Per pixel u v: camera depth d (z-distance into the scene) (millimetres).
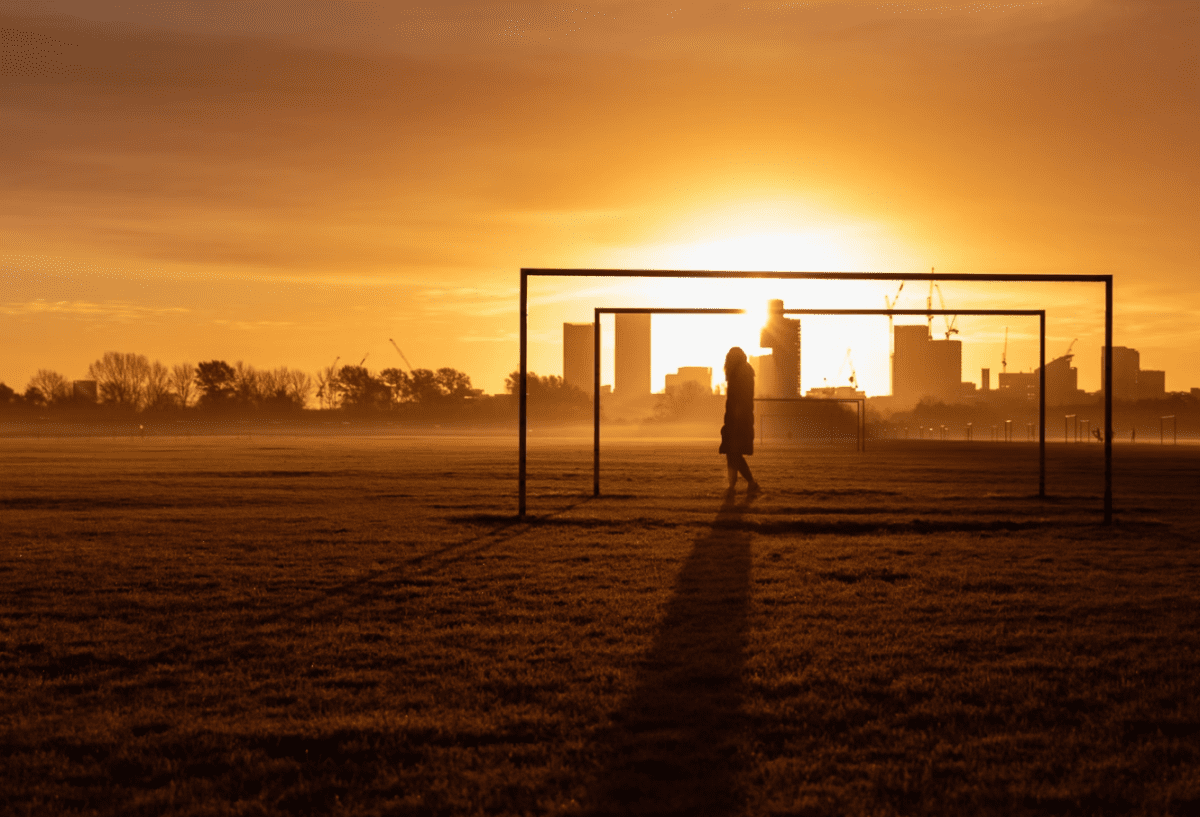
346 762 4301
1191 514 14172
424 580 8617
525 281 13766
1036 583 8438
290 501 16500
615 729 4684
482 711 4984
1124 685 5340
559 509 14969
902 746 4484
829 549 10555
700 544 10984
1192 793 3941
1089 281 13062
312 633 6637
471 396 183875
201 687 5398
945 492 18094
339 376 179125
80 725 4797
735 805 3852
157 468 27391
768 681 5406
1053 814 3807
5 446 52688
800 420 68562
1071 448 50000
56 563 9625
